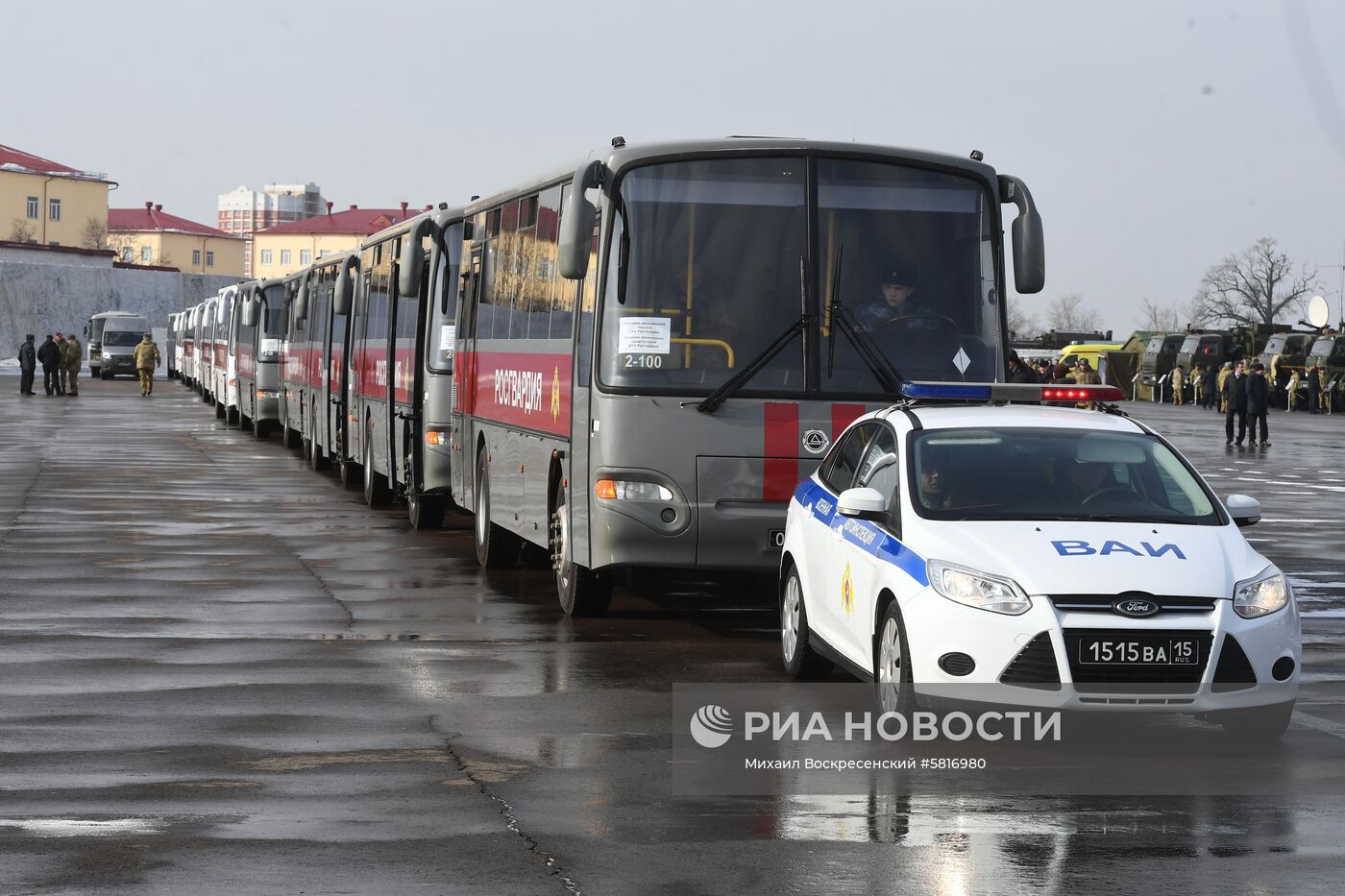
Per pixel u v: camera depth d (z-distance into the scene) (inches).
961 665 335.3
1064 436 393.4
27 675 421.1
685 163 494.3
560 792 304.8
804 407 488.7
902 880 250.8
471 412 689.6
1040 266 509.7
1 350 3745.1
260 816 284.8
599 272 491.2
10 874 249.1
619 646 477.7
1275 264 5196.9
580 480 506.0
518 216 613.9
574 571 523.5
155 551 698.8
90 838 269.4
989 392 418.6
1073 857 264.8
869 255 499.5
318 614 533.0
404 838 271.3
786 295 493.7
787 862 259.4
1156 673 331.3
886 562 361.1
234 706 384.2
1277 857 266.1
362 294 986.1
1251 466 1390.3
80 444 1432.1
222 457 1304.1
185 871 251.3
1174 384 3021.7
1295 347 2792.8
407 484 808.9
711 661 454.3
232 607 544.7
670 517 483.5
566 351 527.5
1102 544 347.6
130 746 340.5
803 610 418.9
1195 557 346.3
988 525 358.6
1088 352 3314.5
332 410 1098.1
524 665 445.1
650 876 251.1
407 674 428.5
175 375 3720.5
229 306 1948.8
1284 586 347.9
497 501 636.7
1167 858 264.8
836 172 500.7
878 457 401.1
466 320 709.9
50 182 5329.7
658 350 487.8
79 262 4498.0
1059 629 330.3
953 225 506.6
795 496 443.8
